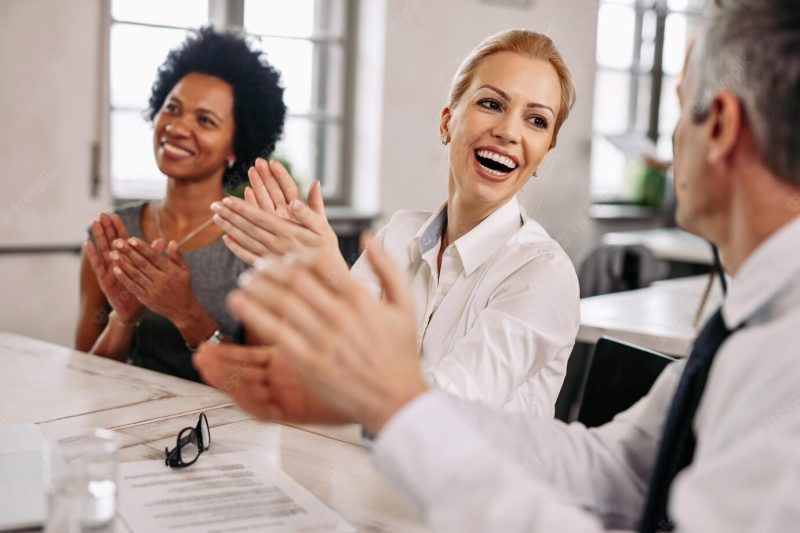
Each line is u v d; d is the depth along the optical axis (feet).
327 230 4.25
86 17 10.88
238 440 4.12
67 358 5.89
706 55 2.34
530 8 16.05
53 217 10.85
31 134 10.57
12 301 10.67
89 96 11.02
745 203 2.26
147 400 4.85
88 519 2.77
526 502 2.05
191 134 6.41
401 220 5.42
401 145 14.39
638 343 7.65
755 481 1.89
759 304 2.24
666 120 20.43
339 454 3.97
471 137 4.66
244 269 6.43
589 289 10.02
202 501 3.31
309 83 14.06
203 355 3.10
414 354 2.18
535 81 4.59
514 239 4.75
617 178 19.52
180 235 6.61
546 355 4.38
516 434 3.18
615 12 18.90
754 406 2.05
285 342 2.10
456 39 14.90
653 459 3.18
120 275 5.70
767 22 2.18
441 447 2.08
